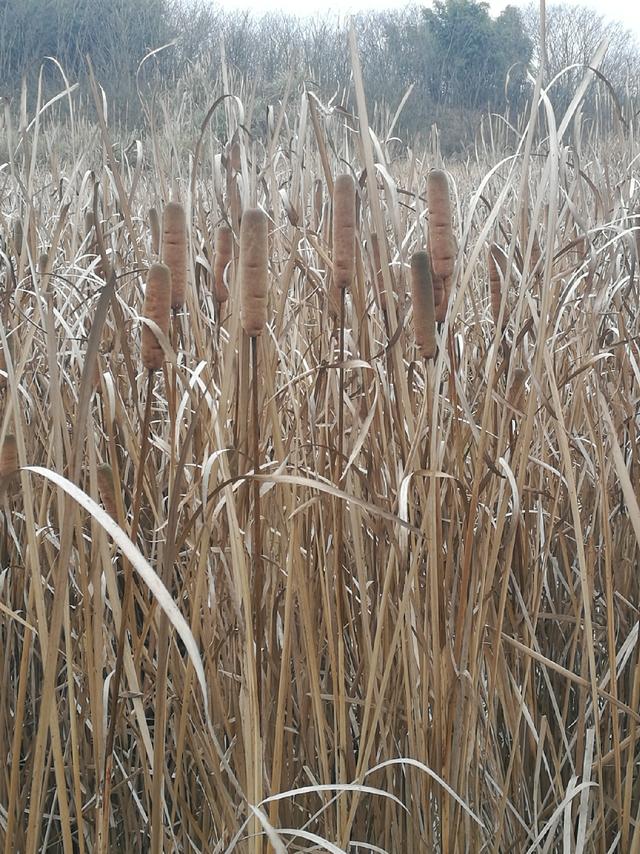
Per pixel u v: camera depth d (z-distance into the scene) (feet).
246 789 5.56
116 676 4.60
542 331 4.88
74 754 4.57
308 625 5.16
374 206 4.74
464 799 5.69
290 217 6.05
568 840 5.74
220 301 5.71
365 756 5.24
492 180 12.30
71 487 3.39
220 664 6.44
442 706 5.38
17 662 7.58
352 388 7.12
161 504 6.10
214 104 5.85
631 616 7.45
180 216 4.78
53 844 7.20
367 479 5.98
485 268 10.59
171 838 6.38
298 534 5.08
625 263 8.16
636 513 4.74
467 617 5.49
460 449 5.64
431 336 4.81
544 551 6.58
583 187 8.78
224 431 5.17
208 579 5.94
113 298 4.79
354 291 5.75
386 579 5.08
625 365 7.15
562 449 4.98
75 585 6.52
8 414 4.17
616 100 7.48
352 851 6.55
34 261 7.01
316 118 5.29
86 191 9.87
